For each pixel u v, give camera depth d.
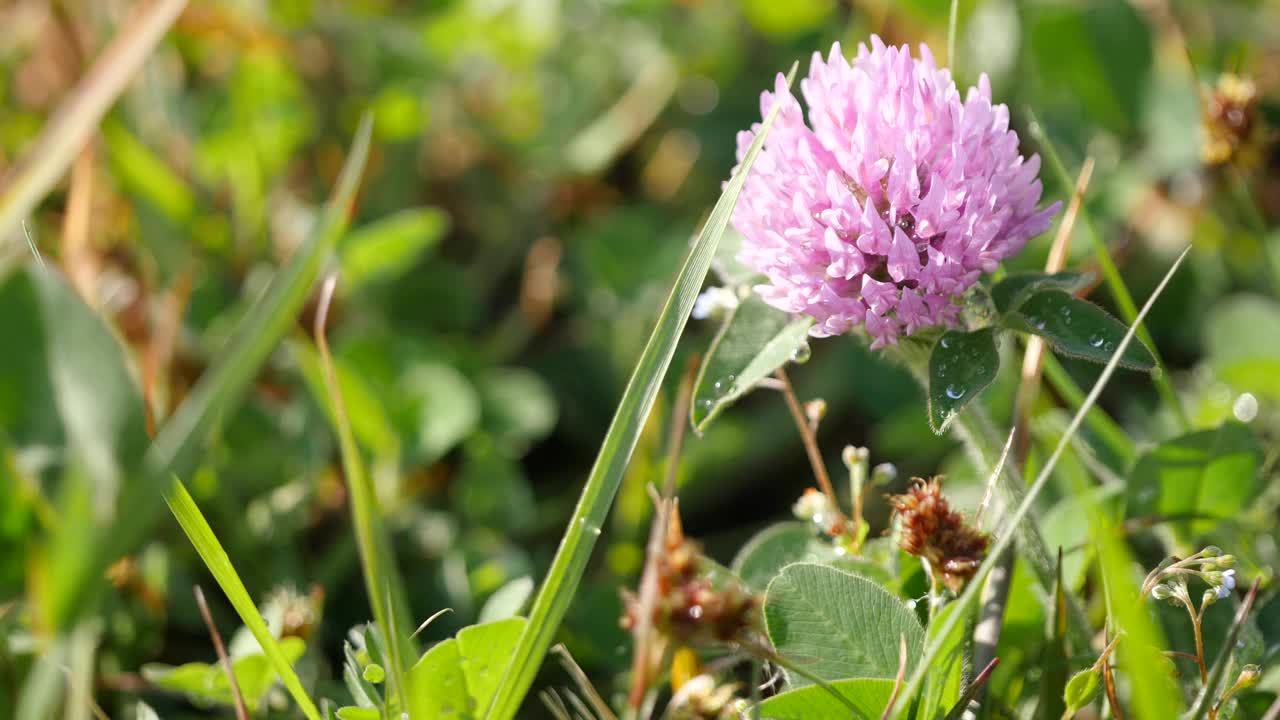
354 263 0.36
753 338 0.27
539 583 0.33
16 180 0.26
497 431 0.35
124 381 0.24
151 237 0.36
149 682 0.30
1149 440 0.33
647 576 0.26
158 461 0.24
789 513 0.36
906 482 0.34
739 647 0.26
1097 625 0.29
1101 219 0.36
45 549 0.25
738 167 0.27
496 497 0.34
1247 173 0.32
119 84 0.26
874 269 0.26
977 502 0.31
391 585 0.26
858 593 0.27
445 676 0.26
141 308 0.35
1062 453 0.26
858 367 0.36
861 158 0.26
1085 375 0.35
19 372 0.25
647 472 0.33
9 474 0.26
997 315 0.26
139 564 0.31
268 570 0.32
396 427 0.34
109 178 0.36
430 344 0.36
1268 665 0.27
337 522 0.33
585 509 0.26
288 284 0.25
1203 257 0.36
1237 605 0.28
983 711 0.27
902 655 0.26
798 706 0.26
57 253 0.35
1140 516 0.29
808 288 0.26
